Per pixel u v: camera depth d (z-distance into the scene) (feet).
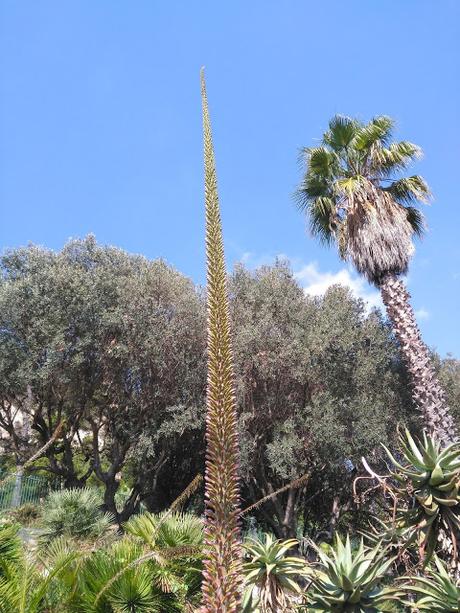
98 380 58.39
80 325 54.65
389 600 15.35
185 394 55.93
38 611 15.17
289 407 55.31
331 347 53.42
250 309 57.93
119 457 61.16
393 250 40.68
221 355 8.59
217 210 9.21
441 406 35.73
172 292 58.75
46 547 21.43
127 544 18.58
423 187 45.57
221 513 8.16
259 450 56.29
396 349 56.24
